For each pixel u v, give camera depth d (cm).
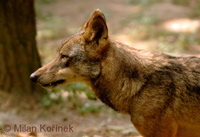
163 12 2716
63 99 1363
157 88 792
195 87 795
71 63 825
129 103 817
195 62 825
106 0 3128
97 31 795
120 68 810
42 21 2594
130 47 845
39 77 842
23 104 1240
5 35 1205
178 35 2228
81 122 1222
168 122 801
